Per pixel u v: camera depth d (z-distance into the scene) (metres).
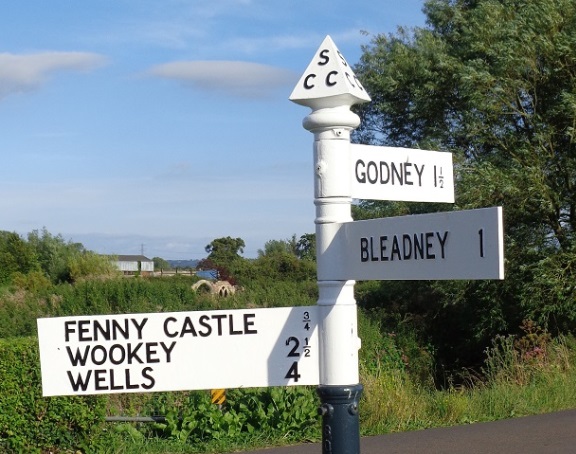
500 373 12.75
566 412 10.69
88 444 7.96
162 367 2.66
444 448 8.55
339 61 2.69
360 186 2.71
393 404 10.12
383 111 21.03
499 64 17.12
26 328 16.11
